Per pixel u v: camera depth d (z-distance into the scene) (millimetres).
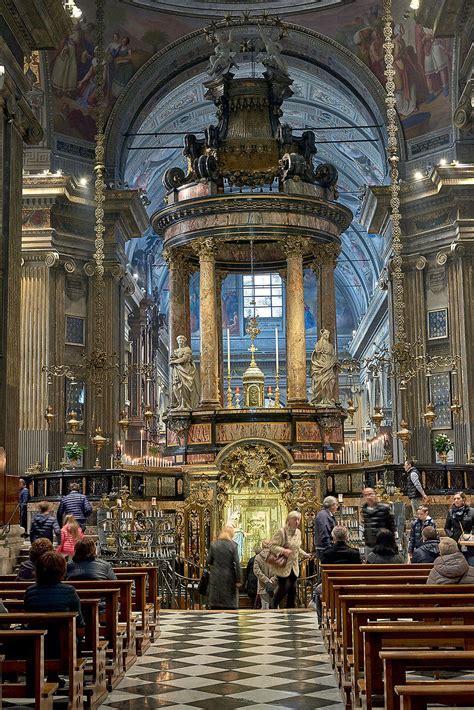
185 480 22609
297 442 23516
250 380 25156
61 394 30547
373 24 33281
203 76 36844
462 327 29875
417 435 30688
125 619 10172
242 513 22234
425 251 31469
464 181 30094
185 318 25797
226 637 11875
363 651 7469
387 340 43250
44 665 7328
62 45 31781
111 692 8547
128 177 40906
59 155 32406
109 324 32219
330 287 25297
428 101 32781
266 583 15852
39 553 8578
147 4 33156
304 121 43656
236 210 24219
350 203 48906
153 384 43500
